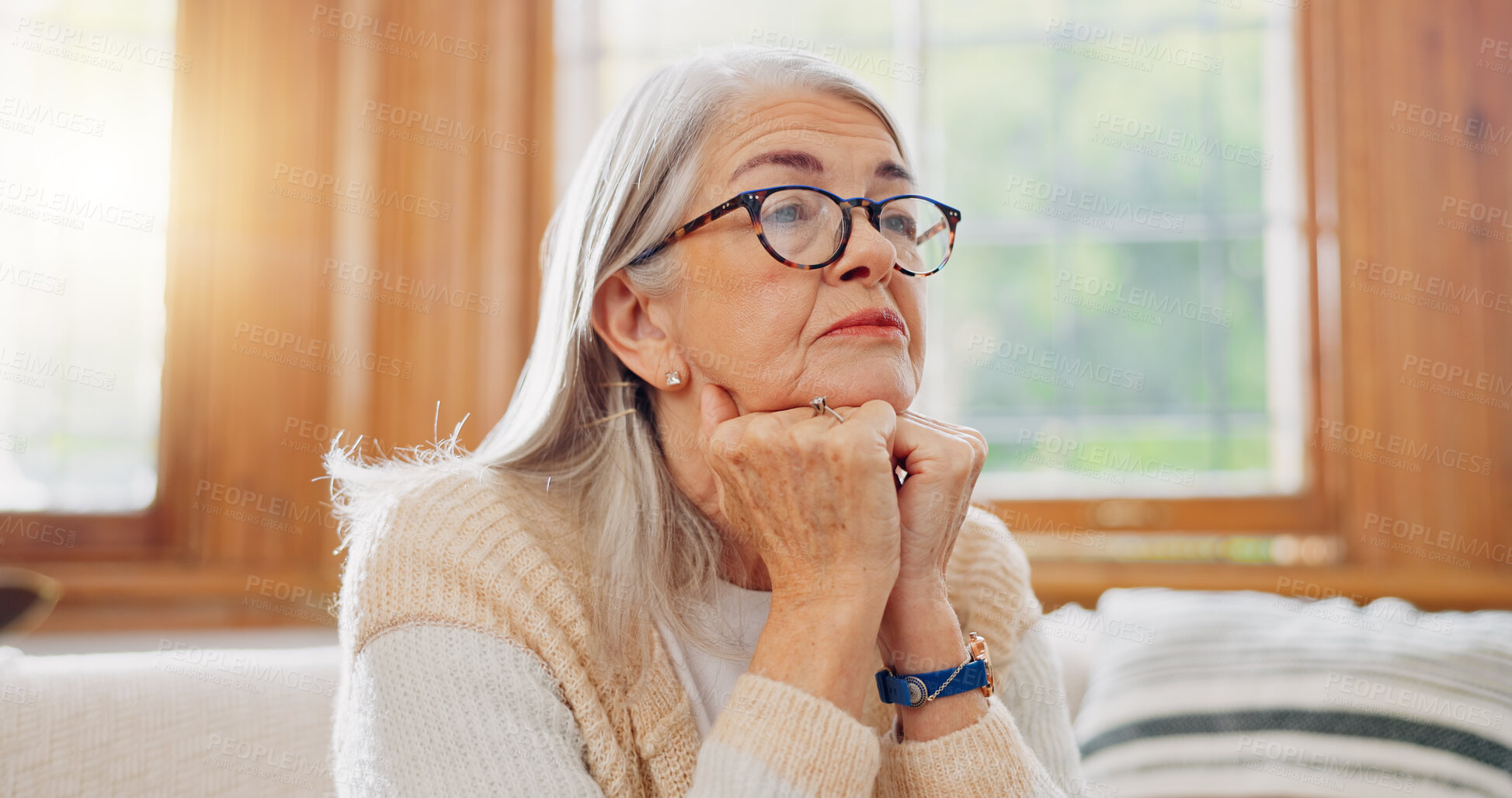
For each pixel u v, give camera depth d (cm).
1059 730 105
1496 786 121
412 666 76
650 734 83
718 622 92
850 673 78
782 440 80
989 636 103
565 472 97
